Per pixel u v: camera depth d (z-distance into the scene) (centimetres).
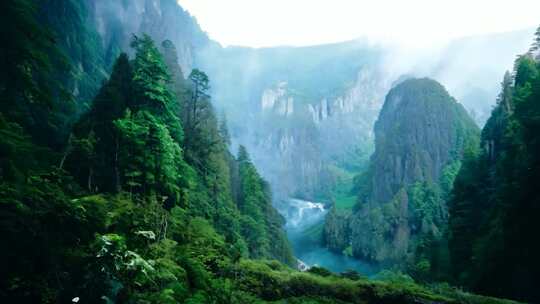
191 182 3653
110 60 7825
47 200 907
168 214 2425
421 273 4991
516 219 3158
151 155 2762
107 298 711
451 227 5106
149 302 887
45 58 1042
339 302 2162
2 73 998
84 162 2367
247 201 6062
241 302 1767
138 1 11062
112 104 2777
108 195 2125
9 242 689
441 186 11825
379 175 15162
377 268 9800
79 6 7206
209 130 5722
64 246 834
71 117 3297
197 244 2275
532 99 3653
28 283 672
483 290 3344
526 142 3288
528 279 2852
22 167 990
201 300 1218
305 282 2272
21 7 995
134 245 1254
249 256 4356
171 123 3366
